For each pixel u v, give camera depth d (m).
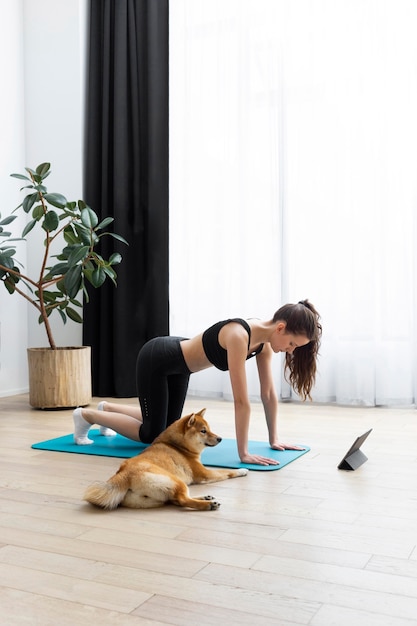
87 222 4.14
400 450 3.06
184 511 2.21
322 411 4.10
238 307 4.63
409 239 4.20
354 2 4.29
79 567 1.75
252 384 4.50
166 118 4.74
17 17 5.03
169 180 4.79
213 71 4.68
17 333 5.00
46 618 1.48
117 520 2.12
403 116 4.18
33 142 5.09
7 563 1.79
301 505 2.25
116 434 3.47
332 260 4.34
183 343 2.91
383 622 1.45
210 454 2.95
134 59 4.82
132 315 4.80
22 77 5.08
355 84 4.30
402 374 4.22
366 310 4.25
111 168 4.89
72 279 4.08
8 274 4.36
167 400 2.98
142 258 4.84
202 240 4.71
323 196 4.39
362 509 2.21
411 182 4.18
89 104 4.93
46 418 4.00
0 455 3.02
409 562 1.77
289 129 4.48
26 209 4.16
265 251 4.54
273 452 2.99
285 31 4.46
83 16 4.96
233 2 4.62
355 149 4.29
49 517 2.16
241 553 1.84
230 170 4.64
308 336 2.69
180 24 4.77
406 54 4.18
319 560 1.79
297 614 1.49
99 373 4.87
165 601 1.55
